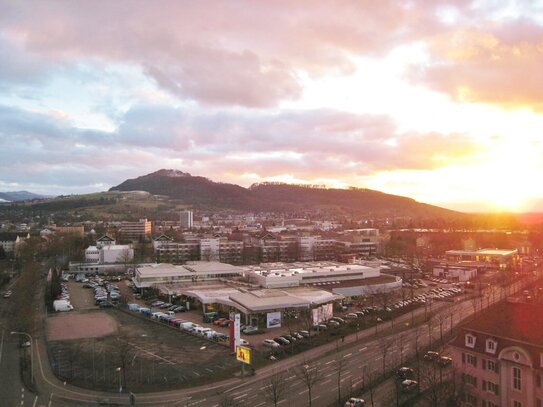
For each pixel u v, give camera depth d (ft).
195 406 346.33
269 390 368.07
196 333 552.82
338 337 535.19
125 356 441.27
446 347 484.33
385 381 393.91
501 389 317.83
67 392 376.89
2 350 487.20
